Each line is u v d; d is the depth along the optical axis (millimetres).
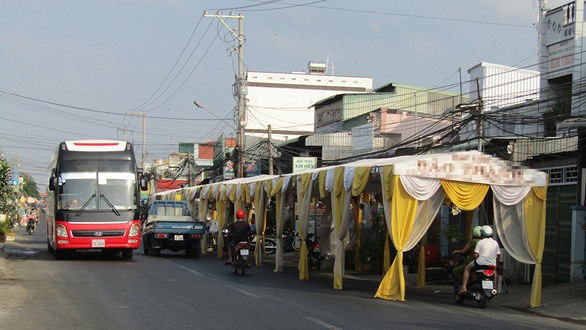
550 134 22016
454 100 42438
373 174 16500
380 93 43062
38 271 18797
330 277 20969
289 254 33125
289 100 68438
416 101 42469
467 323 11430
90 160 22766
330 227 25031
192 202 37312
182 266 21984
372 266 22938
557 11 26391
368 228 24000
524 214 15500
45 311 11516
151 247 27406
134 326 10055
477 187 15297
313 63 72500
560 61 25875
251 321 10703
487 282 13914
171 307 12180
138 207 23047
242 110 35250
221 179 51719
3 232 30516
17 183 59250
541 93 25703
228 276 19141
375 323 10852
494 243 14250
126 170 22969
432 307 13734
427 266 20969
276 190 22375
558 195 18266
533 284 14742
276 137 67625
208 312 11633
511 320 12273
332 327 10227
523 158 20844
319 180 18906
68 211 22156
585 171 17125
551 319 12953
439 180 15031
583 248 16953
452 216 23906
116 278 17266
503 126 25859
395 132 34281
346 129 40938
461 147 25406
